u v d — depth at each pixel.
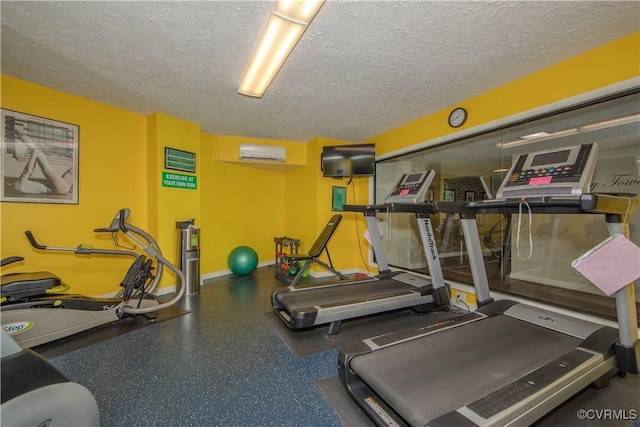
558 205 1.47
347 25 1.78
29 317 2.02
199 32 1.87
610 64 1.97
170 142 3.49
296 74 2.43
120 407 1.48
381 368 1.46
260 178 5.24
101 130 3.11
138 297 2.76
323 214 4.51
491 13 1.67
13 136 2.52
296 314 2.24
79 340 2.24
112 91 2.80
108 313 2.48
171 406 1.49
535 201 1.57
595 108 2.21
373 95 2.87
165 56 2.16
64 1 1.59
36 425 0.95
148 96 2.91
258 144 4.53
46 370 1.03
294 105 3.14
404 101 3.02
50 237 2.76
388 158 4.19
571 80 2.17
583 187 1.52
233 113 3.40
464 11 1.65
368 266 4.67
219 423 1.37
